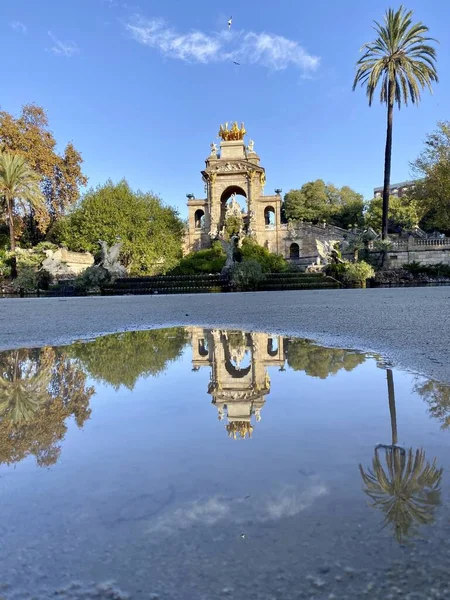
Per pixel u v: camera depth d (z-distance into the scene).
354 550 1.00
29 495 1.32
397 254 39.47
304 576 0.90
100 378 3.28
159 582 0.90
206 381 3.09
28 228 51.03
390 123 35.81
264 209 62.50
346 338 5.20
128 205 43.75
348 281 33.03
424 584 0.87
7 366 3.89
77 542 1.06
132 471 1.50
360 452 1.64
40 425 2.10
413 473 1.43
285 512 1.18
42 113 47.91
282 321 7.62
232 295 20.64
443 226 47.00
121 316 9.80
